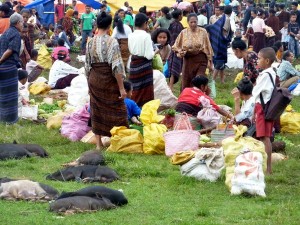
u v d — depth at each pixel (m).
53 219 17.77
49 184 21.28
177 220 18.00
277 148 26.41
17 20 30.58
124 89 26.25
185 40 33.75
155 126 26.44
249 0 64.94
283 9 60.31
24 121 31.53
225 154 21.28
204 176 22.09
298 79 39.88
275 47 42.88
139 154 26.14
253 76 31.08
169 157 25.31
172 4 65.44
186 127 25.66
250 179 20.41
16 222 17.52
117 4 65.06
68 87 38.34
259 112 22.64
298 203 19.69
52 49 49.38
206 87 29.05
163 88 32.19
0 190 19.70
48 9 68.50
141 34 31.00
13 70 30.61
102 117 26.45
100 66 26.08
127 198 20.03
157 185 21.81
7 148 24.81
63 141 27.97
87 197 18.75
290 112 31.50
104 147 27.00
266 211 18.73
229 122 26.17
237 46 31.38
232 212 18.83
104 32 26.20
